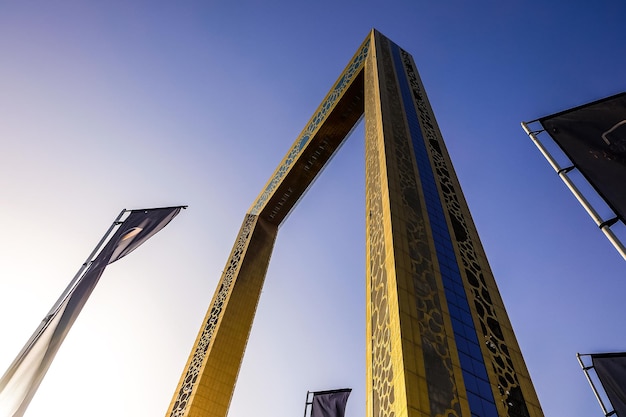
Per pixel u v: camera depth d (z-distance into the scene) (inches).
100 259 592.7
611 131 363.9
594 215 355.6
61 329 502.6
